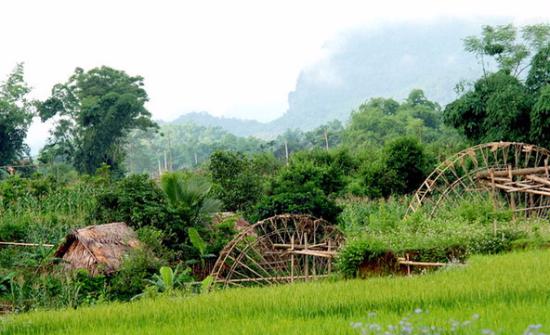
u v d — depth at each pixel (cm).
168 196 3309
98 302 2383
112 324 1502
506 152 4150
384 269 2436
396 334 1012
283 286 1888
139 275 2684
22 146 9838
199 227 3269
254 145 17050
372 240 2559
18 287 2678
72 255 2794
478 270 1781
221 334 1240
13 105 9531
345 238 2934
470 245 2530
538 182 3653
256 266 2970
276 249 3052
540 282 1480
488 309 1258
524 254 2172
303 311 1436
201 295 1797
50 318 1598
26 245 3203
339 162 5925
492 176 3678
